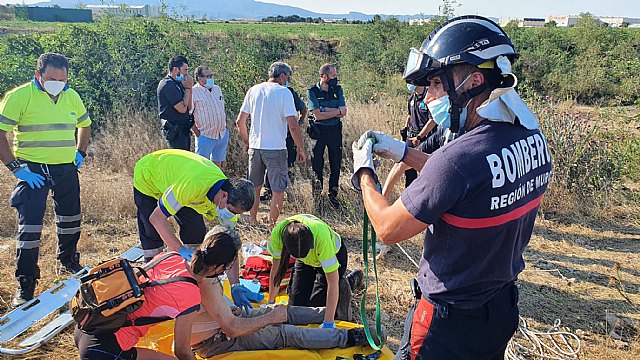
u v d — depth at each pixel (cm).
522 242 213
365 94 1422
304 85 1455
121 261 308
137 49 1012
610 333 436
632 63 1920
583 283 522
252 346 374
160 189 409
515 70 1930
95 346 304
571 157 713
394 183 304
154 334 381
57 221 491
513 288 221
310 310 400
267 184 751
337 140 686
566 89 1809
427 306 214
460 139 195
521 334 434
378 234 205
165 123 653
